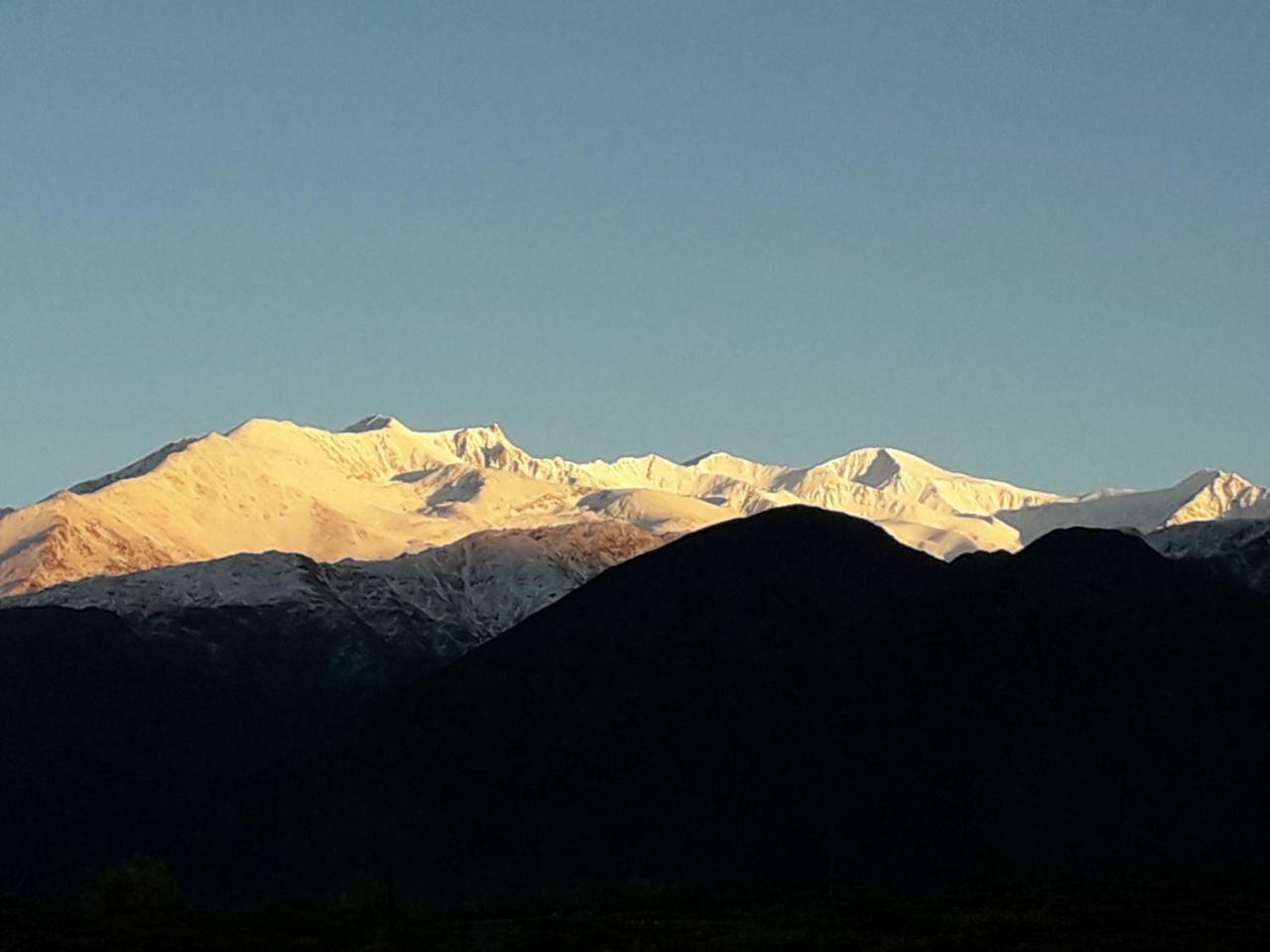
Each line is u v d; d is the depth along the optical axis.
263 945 108.88
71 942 109.12
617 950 105.44
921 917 116.44
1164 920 116.00
